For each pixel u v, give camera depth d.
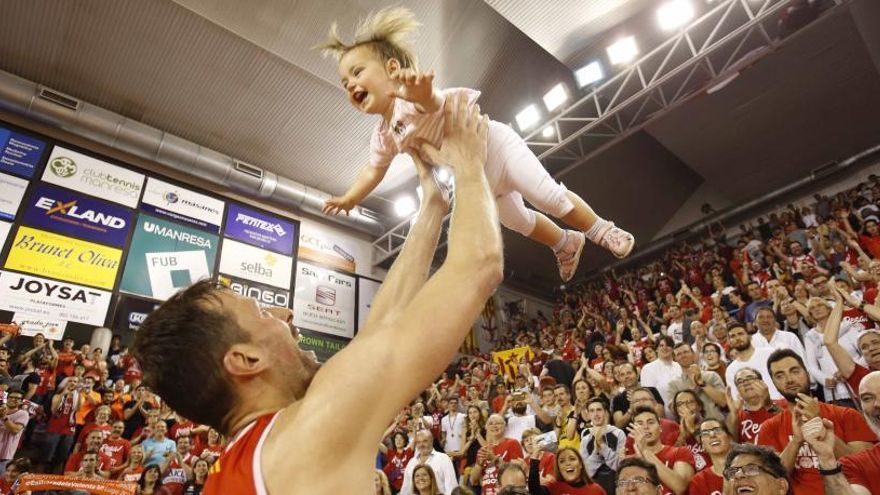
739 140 12.62
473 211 0.87
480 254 0.81
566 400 5.81
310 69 9.80
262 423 0.74
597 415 4.99
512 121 11.03
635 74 9.50
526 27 8.96
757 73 10.78
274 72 10.08
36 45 9.23
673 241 15.07
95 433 6.89
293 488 0.63
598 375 6.14
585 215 1.93
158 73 9.89
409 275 1.03
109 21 8.99
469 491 4.40
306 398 0.71
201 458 6.71
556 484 4.34
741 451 2.71
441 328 0.73
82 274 9.45
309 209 12.55
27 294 8.80
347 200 2.12
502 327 15.68
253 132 11.22
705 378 5.18
